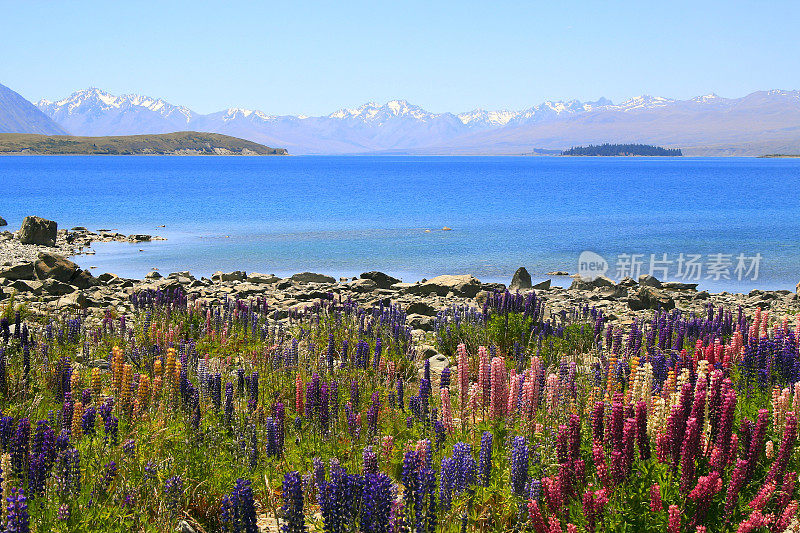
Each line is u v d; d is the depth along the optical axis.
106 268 34.56
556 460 6.88
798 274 35.62
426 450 6.44
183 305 16.31
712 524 5.99
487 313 15.60
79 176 167.62
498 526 6.25
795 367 9.38
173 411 8.71
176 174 189.12
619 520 5.82
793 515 6.09
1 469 6.41
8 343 12.09
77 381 10.32
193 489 7.05
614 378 9.56
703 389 7.29
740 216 66.94
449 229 54.00
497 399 8.34
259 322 16.12
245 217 62.97
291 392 10.58
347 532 5.58
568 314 19.78
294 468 7.63
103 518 6.09
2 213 65.81
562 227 55.97
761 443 6.48
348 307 17.08
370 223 58.38
